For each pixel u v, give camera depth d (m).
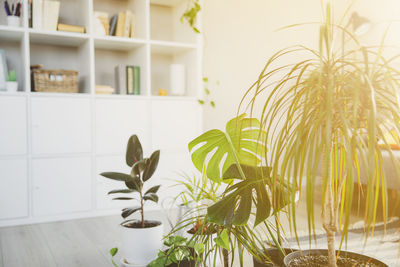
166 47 3.12
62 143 2.62
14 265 1.73
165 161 2.98
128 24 3.00
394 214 2.39
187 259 1.20
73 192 2.65
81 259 1.80
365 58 0.71
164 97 2.97
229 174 1.06
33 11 2.63
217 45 3.59
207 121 3.58
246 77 3.78
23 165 2.51
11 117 2.47
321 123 0.77
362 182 2.67
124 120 2.82
